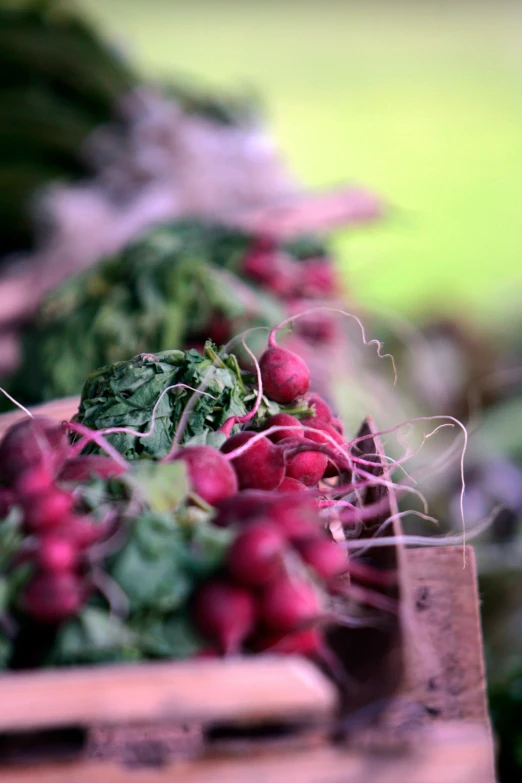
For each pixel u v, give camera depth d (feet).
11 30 11.38
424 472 4.16
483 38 32.12
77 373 6.55
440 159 23.20
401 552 2.87
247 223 7.86
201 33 31.60
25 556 2.63
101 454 3.58
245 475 3.26
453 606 3.17
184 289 6.53
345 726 2.60
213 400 3.70
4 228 9.89
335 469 3.96
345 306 8.29
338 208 8.88
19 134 10.25
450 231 19.80
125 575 2.63
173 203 8.99
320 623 2.68
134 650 2.60
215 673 2.45
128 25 30.60
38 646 2.70
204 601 2.55
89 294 7.00
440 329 12.23
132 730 2.61
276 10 34.30
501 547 7.26
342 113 26.14
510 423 9.10
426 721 2.89
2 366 8.05
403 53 31.55
